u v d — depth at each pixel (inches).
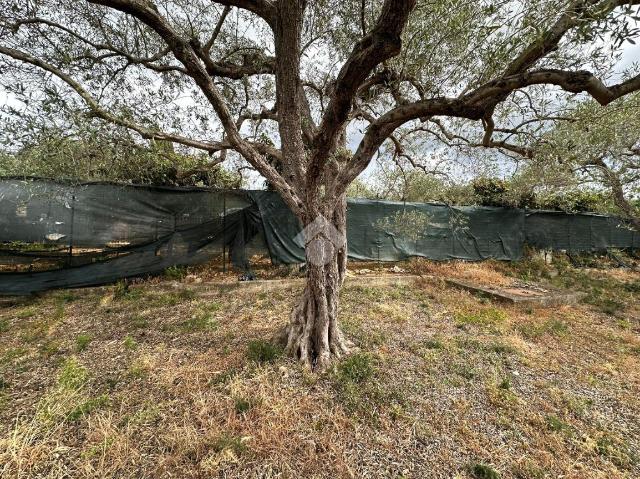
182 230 194.9
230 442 63.4
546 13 66.3
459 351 110.5
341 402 78.3
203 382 86.0
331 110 67.9
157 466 59.0
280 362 96.0
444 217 265.6
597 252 317.4
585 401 83.8
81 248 172.4
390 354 106.0
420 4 96.1
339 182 94.9
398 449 64.5
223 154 185.5
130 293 171.2
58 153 99.5
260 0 92.7
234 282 187.3
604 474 60.1
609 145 138.2
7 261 158.1
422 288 203.8
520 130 125.0
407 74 107.8
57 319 136.0
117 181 161.5
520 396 85.4
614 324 147.3
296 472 58.1
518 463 61.9
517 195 242.8
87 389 83.0
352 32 138.0
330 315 103.9
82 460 60.2
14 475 56.6
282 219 216.5
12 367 95.7
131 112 111.1
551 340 126.2
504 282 217.9
